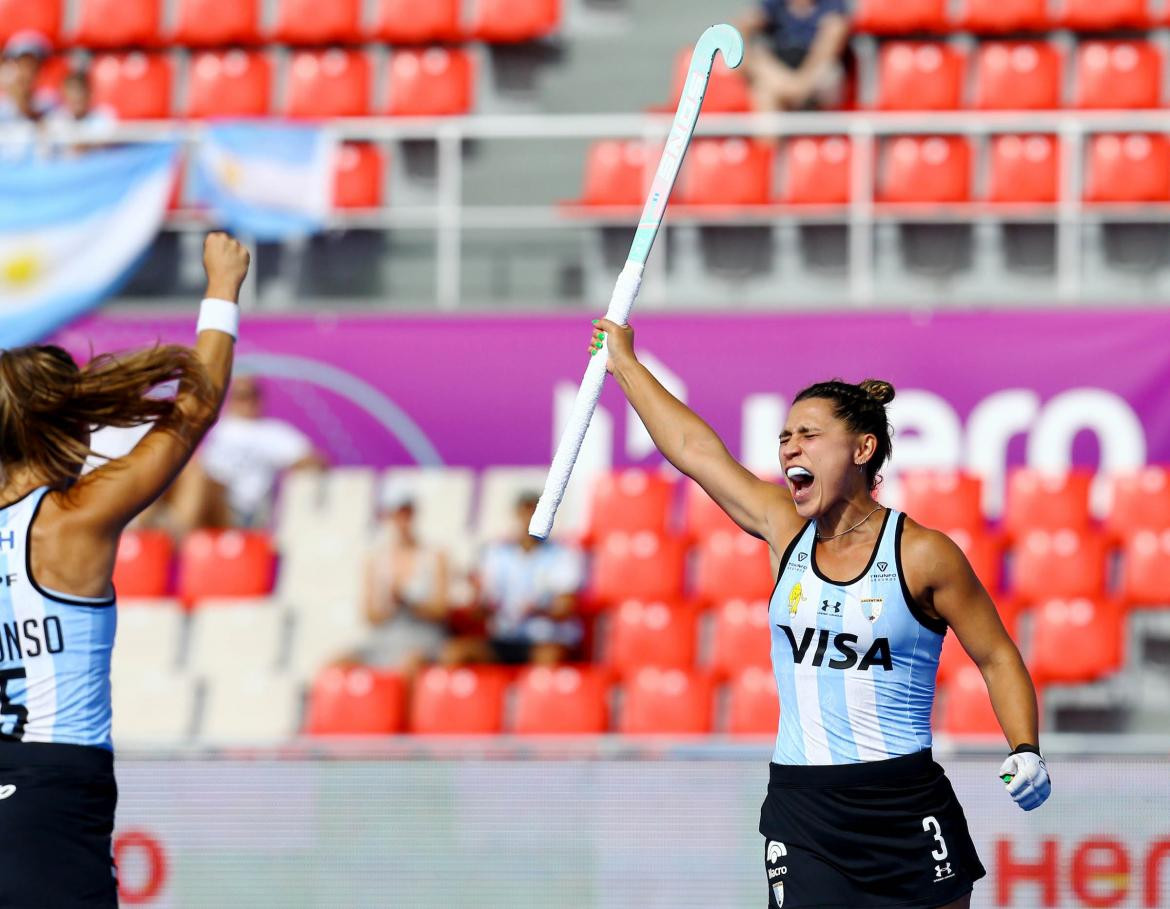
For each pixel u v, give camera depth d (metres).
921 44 48.78
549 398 43.75
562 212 46.94
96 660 13.69
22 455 13.89
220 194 43.19
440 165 49.16
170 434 14.13
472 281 47.53
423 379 43.97
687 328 43.38
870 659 14.47
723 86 49.41
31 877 13.08
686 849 24.00
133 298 46.78
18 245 43.22
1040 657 37.31
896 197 46.09
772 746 24.22
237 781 24.61
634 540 40.66
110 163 43.44
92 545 13.67
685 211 45.00
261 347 44.22
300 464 43.00
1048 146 46.19
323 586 40.69
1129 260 45.69
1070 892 23.25
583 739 32.41
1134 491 40.44
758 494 15.40
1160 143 45.72
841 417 14.50
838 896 14.52
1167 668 39.09
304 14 51.56
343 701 35.97
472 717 35.88
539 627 38.44
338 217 45.41
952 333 42.59
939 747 23.69
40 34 52.50
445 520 41.84
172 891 24.53
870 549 14.58
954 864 14.64
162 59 50.97
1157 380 41.84
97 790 13.55
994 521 41.69
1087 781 23.36
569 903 24.06
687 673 35.94
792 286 46.34
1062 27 49.38
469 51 51.88
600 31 52.09
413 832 24.36
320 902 24.34
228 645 38.50
